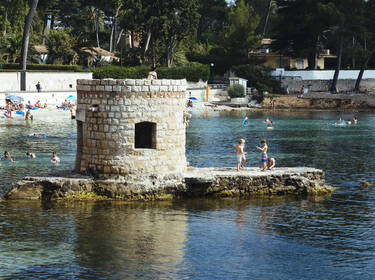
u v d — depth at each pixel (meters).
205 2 149.88
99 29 140.88
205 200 36.31
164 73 112.44
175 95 36.16
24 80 96.88
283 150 61.19
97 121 35.34
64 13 138.75
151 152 35.56
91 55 118.00
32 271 25.16
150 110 35.31
